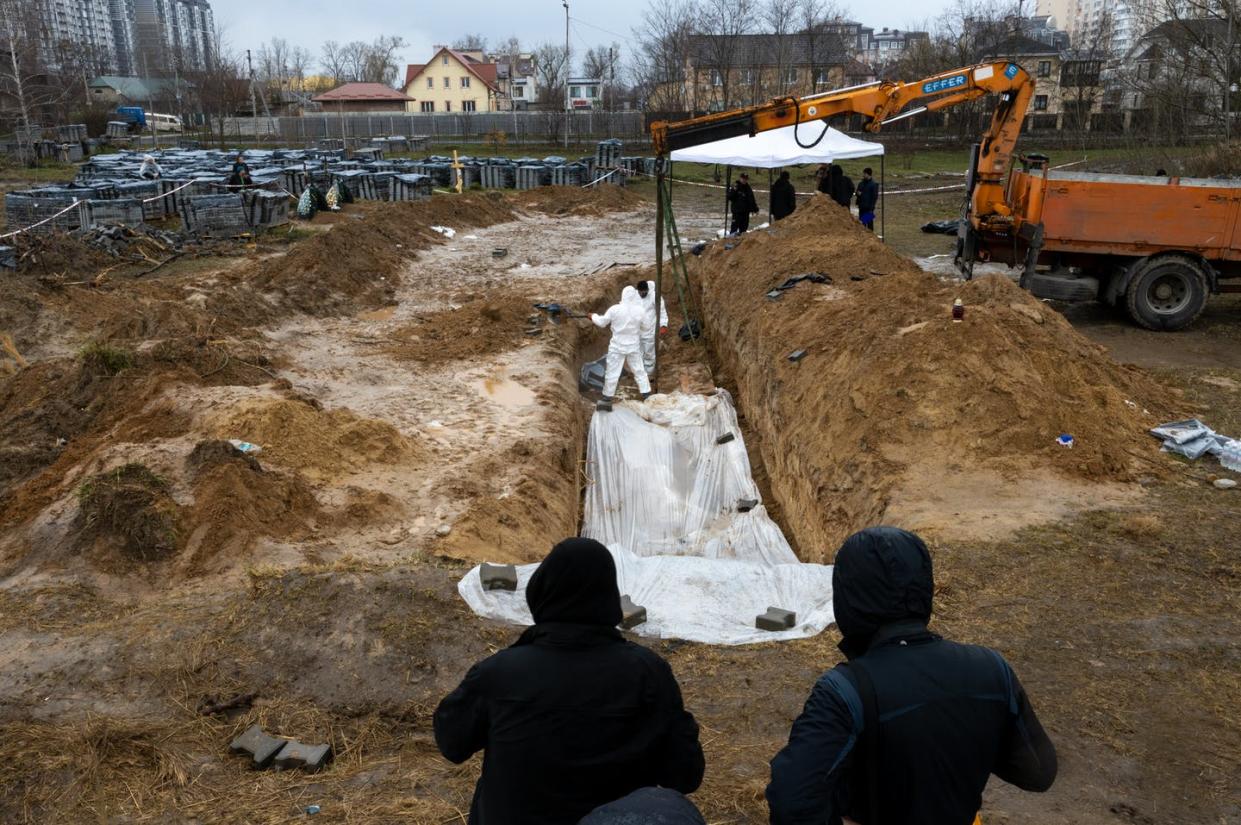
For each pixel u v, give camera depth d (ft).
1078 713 16.34
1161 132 101.86
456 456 33.81
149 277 60.23
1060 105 177.06
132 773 15.31
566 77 192.54
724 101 167.73
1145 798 14.21
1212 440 28.68
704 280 62.59
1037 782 8.11
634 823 6.33
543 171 121.90
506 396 40.88
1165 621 19.38
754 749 15.67
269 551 24.54
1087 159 116.47
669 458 38.14
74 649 19.10
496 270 68.33
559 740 8.46
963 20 202.80
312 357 45.83
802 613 20.40
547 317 53.01
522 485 31.27
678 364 52.08
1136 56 147.02
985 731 7.73
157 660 18.66
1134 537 23.44
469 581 20.72
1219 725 15.96
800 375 36.96
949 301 35.58
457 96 255.91
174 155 126.11
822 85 179.83
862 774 7.73
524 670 8.60
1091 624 19.38
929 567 8.07
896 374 30.91
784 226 59.11
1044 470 27.43
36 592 22.25
